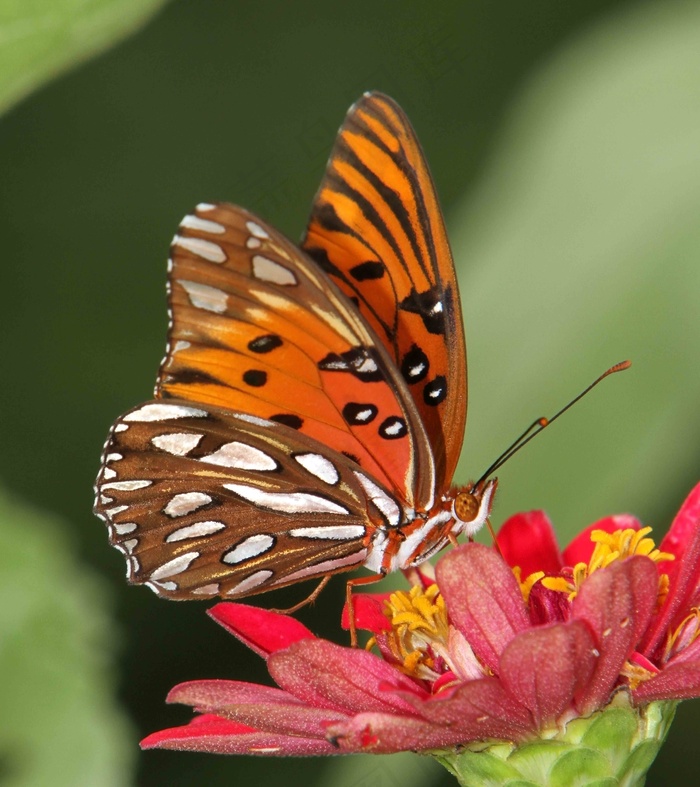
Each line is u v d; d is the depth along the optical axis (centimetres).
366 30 68
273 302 58
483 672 57
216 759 64
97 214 67
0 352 66
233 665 65
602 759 56
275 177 67
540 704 56
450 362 58
